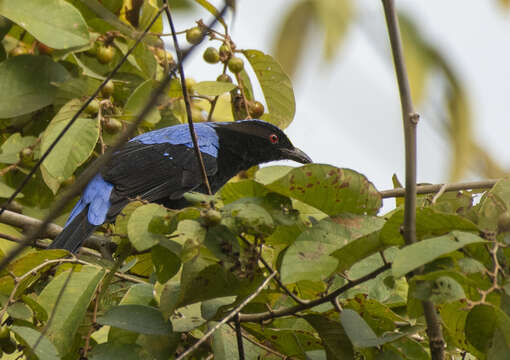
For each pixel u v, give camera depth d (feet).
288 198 26.63
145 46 40.81
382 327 28.96
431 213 23.56
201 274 25.96
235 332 29.04
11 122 41.34
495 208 24.91
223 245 25.30
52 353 24.71
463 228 23.70
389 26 24.11
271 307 30.12
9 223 37.35
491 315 23.76
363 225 24.99
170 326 26.94
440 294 21.86
